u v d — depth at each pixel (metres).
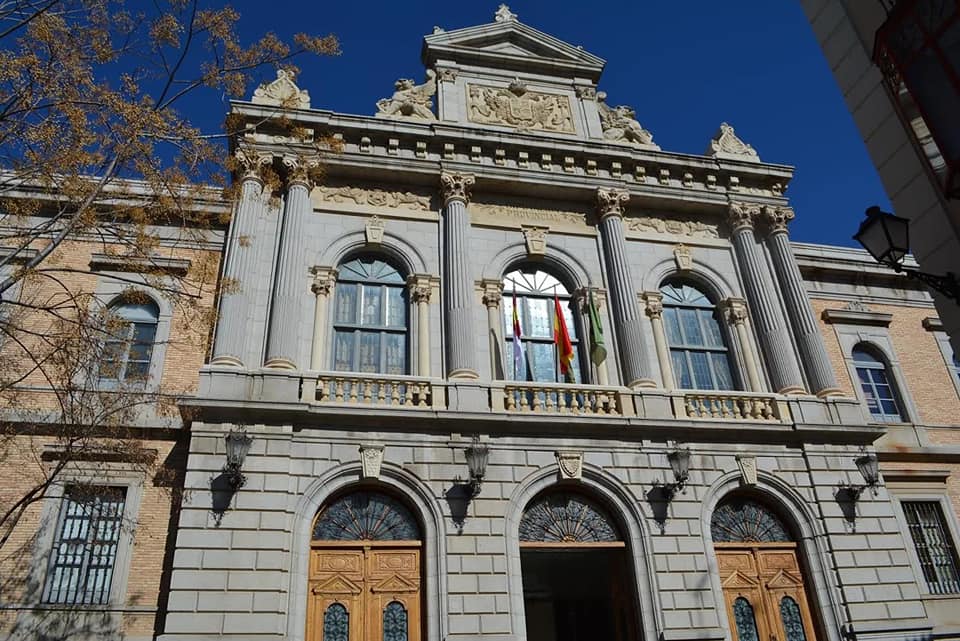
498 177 19.05
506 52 21.92
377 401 15.39
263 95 18.81
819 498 16.28
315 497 14.03
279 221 17.39
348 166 18.27
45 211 16.80
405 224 18.33
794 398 17.52
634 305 18.06
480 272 18.17
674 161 20.39
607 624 22.00
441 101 20.48
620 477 15.48
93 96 10.81
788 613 15.45
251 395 14.55
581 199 19.84
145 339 16.77
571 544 15.04
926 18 9.34
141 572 13.98
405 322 17.41
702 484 15.85
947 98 9.12
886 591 15.53
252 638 12.42
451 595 13.63
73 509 14.48
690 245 20.11
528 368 17.62
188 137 11.46
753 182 21.12
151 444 15.20
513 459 15.14
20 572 13.62
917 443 20.16
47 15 10.20
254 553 13.12
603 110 22.11
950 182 9.27
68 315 16.31
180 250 17.80
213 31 11.28
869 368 21.61
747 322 19.23
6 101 10.22
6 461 14.39
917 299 23.14
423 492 14.48
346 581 13.82
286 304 15.95
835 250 23.20
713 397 17.19
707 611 14.52
